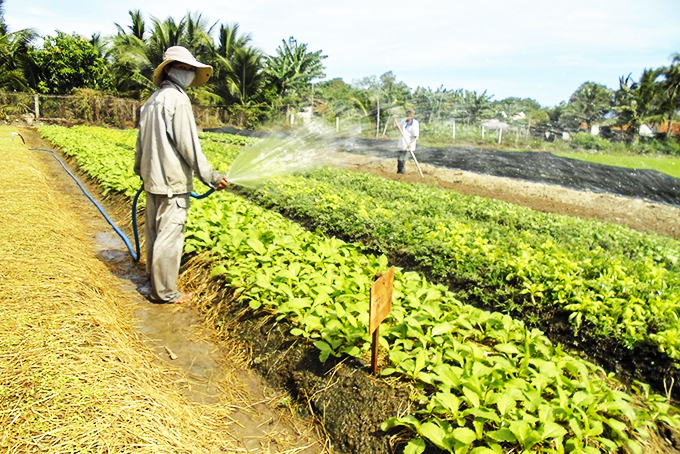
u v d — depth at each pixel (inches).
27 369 126.9
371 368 150.0
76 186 498.9
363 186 509.0
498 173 730.2
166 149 203.9
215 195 343.0
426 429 118.9
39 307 162.4
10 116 1272.1
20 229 249.1
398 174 676.1
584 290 220.2
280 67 1528.1
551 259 249.6
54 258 213.6
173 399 146.3
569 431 124.6
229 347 188.4
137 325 201.6
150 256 221.3
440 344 157.6
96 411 116.9
